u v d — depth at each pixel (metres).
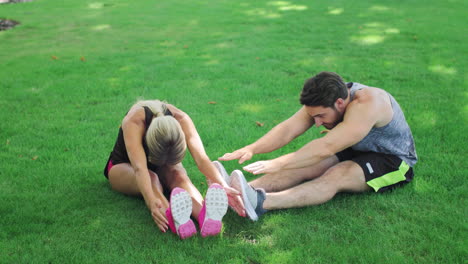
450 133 4.06
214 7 11.93
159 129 2.71
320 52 7.15
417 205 2.98
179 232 2.63
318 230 2.72
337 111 2.94
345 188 3.04
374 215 2.87
